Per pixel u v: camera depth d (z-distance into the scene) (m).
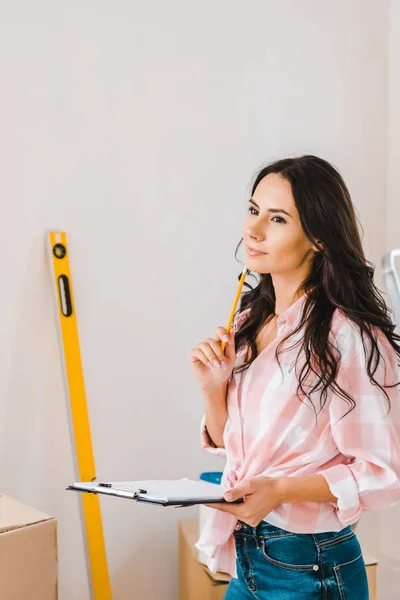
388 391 1.34
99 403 2.43
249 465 1.40
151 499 1.21
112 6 2.39
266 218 1.40
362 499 1.29
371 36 2.75
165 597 2.56
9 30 2.26
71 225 2.37
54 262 2.31
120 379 2.46
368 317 1.35
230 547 1.44
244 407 1.44
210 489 1.35
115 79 2.40
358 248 1.42
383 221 2.81
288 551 1.36
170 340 2.53
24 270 2.31
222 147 2.56
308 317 1.38
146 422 2.51
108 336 2.44
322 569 1.36
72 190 2.36
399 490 1.29
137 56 2.43
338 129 2.72
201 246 2.55
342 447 1.31
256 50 2.59
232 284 2.60
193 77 2.51
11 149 2.28
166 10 2.46
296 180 1.38
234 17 2.55
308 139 2.68
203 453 2.59
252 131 2.60
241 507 1.28
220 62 2.54
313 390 1.33
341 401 1.31
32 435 2.34
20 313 2.32
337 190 1.39
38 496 2.35
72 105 2.35
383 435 1.31
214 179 2.55
